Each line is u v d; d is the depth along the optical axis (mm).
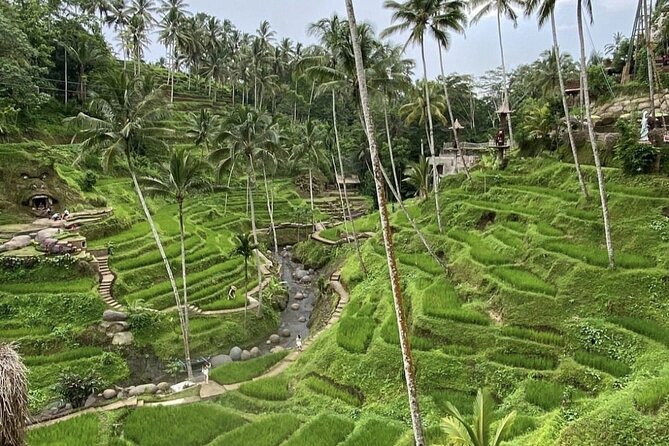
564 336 21250
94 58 68688
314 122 87312
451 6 33781
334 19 32125
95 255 39062
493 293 25344
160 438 19609
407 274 31406
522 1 40156
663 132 29703
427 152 76750
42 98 55250
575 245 26594
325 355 24906
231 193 69562
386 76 32938
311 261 49750
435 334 23344
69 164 54125
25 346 28438
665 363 17750
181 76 108562
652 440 11789
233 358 30562
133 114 29891
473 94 83312
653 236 25016
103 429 20531
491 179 39062
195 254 43250
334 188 81312
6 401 10344
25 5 61875
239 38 99250
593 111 42000
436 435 17406
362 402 21688
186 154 30562
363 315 28891
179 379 28812
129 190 57062
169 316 33000
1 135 50188
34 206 45312
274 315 36625
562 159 36688
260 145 40438
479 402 13125
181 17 84250
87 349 29031
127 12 78938
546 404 18078
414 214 41938
